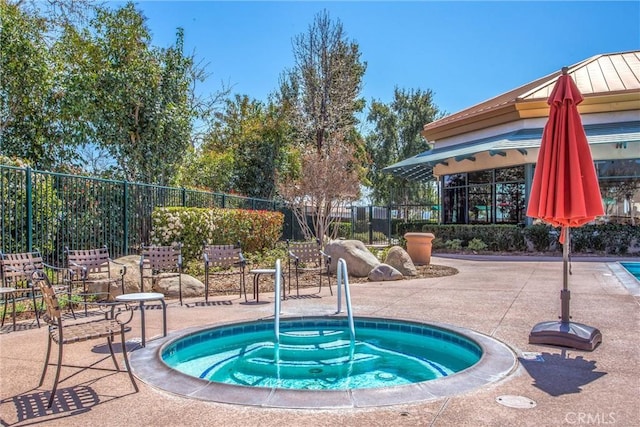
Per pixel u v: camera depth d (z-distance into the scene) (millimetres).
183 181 19938
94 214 10234
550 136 5156
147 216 11797
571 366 4395
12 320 6605
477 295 8531
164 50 16406
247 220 14906
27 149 14711
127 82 14906
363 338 6305
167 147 16234
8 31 13664
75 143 14930
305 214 19109
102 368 4402
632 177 17078
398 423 3199
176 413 3404
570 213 4945
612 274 11164
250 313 7156
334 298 8484
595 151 17344
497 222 19609
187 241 11922
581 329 5113
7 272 6461
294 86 28328
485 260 15508
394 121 36406
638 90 17312
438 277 11258
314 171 17375
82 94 14375
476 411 3389
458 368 5047
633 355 4746
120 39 15055
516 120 19047
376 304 7805
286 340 6207
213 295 9070
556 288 9203
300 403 3555
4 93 13961
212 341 6059
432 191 38156
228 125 27375
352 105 27891
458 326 6035
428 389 3809
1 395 3773
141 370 4348
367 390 3775
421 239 13992
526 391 3773
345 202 18406
